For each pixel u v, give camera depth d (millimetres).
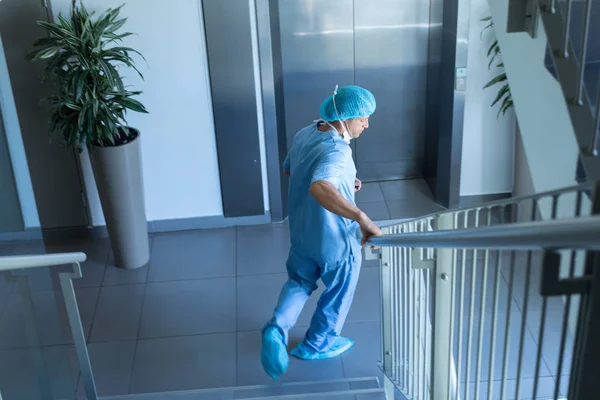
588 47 2291
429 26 5629
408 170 6320
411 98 5953
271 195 5723
